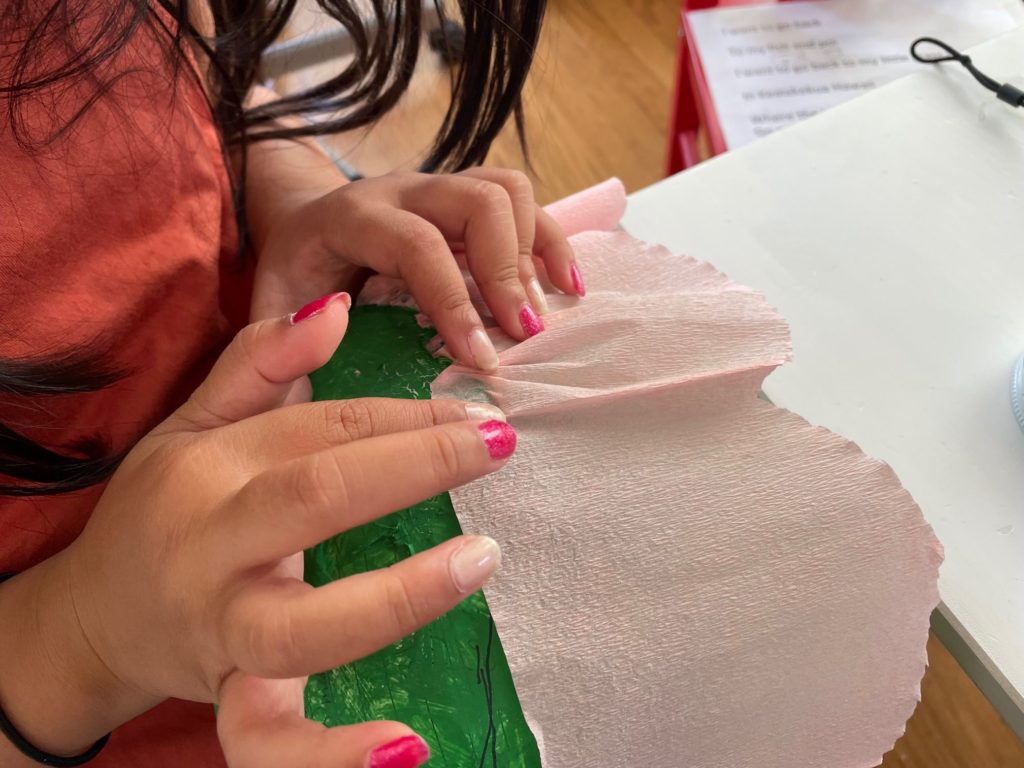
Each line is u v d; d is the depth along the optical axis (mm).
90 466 432
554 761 332
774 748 365
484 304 448
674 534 358
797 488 372
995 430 479
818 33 921
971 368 508
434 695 334
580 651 338
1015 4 898
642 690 342
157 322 501
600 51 1525
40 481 418
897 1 926
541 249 464
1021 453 469
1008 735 795
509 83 520
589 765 338
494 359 394
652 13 1573
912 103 655
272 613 266
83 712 365
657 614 347
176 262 508
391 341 427
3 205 419
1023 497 453
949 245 570
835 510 369
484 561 273
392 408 318
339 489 273
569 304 446
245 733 274
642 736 345
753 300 425
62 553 383
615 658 340
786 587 359
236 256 604
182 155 523
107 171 468
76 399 455
